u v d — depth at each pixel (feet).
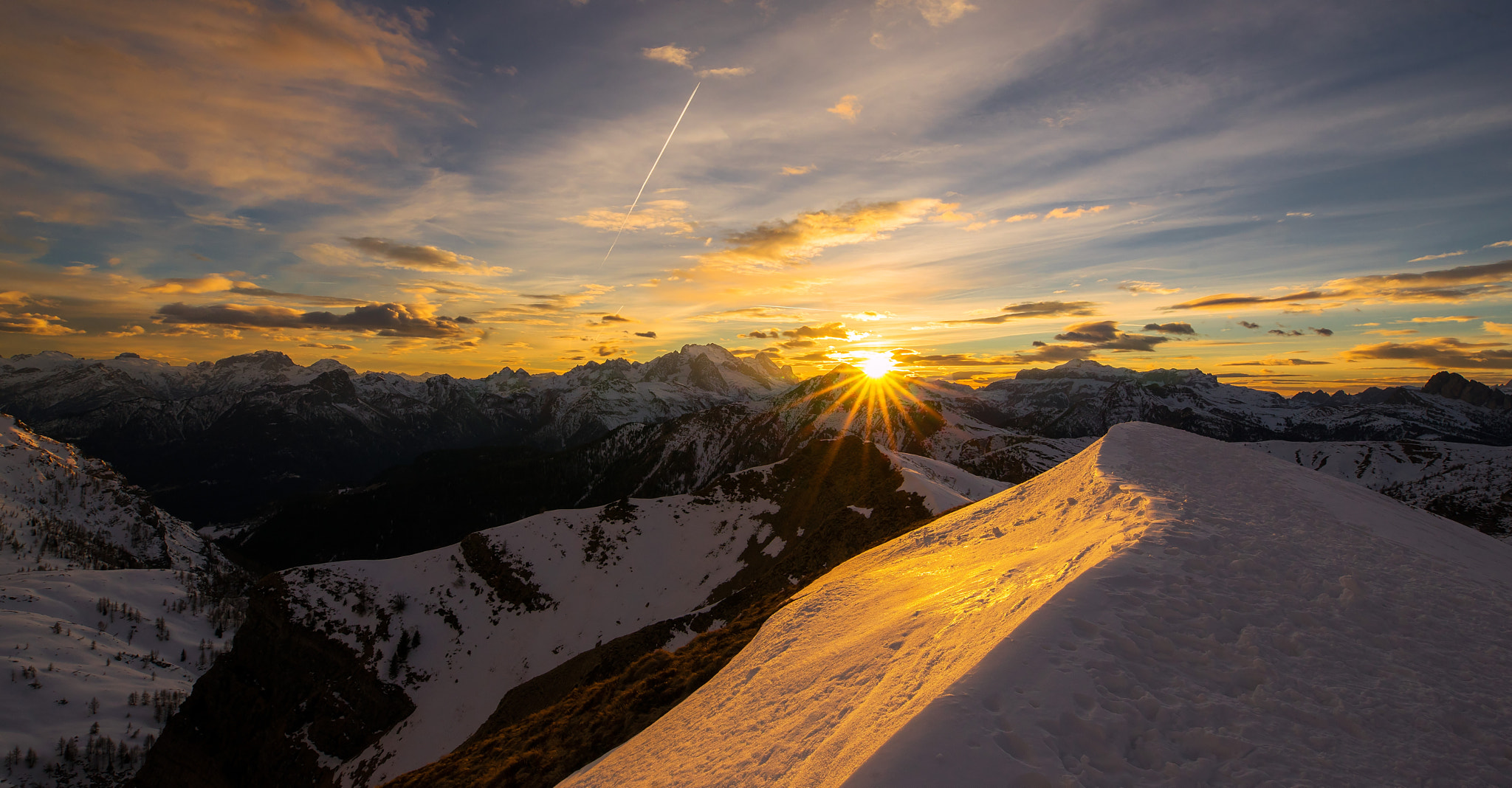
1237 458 102.42
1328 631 42.65
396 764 285.84
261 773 309.42
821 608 92.84
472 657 352.90
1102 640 38.81
